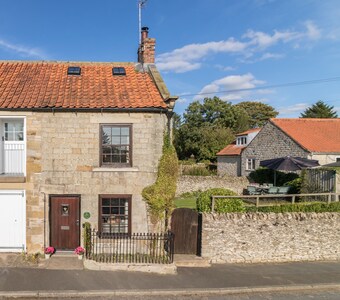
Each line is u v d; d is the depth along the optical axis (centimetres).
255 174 2734
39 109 1134
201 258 1159
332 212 1273
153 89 1315
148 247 1172
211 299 895
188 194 2614
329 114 5472
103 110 1155
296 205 1270
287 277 1052
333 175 1588
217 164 3862
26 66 1431
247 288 955
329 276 1067
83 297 873
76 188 1159
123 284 945
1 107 1107
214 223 1186
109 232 1177
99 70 1459
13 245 1159
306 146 2308
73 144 1161
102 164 1174
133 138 1177
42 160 1152
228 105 5650
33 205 1150
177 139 4991
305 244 1234
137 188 1175
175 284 962
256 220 1207
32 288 893
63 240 1168
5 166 1213
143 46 1531
